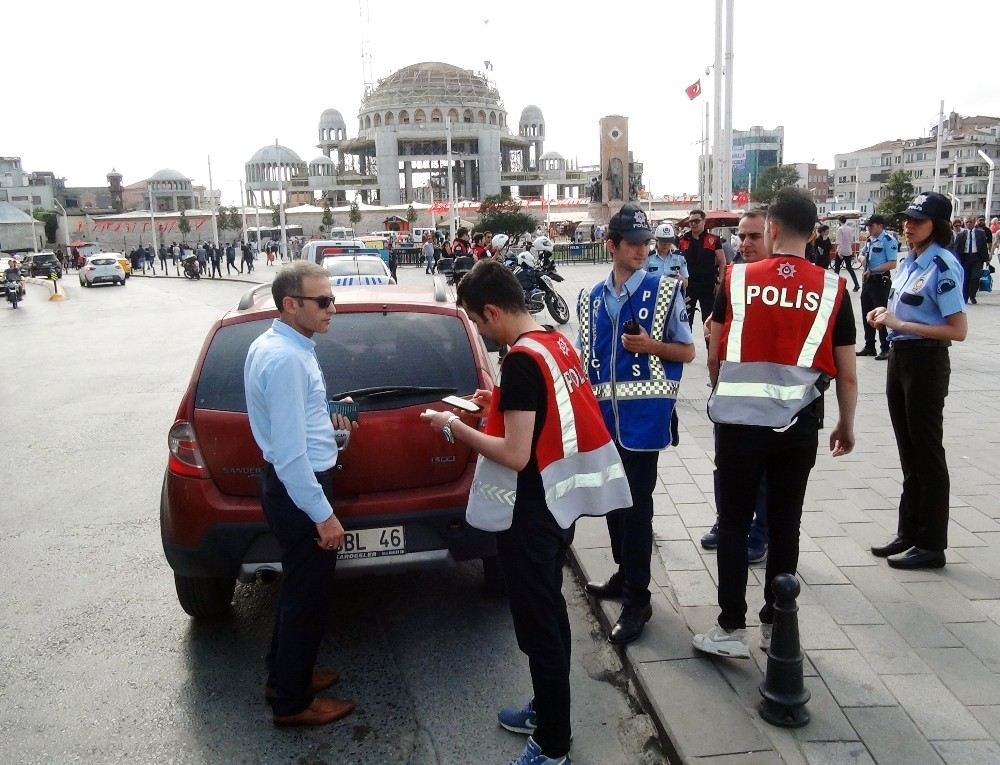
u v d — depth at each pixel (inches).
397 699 141.9
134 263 2410.2
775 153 5595.5
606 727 131.7
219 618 176.4
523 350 109.1
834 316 130.5
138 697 145.3
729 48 935.0
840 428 137.6
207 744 130.8
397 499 151.4
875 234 416.2
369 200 4940.9
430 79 4645.7
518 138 5049.2
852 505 211.0
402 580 192.2
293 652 131.6
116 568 203.9
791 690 120.1
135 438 339.0
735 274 135.3
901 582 166.1
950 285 161.3
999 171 4468.5
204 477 151.6
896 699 126.0
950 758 112.1
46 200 5388.8
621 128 2593.5
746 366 132.1
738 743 116.3
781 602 120.8
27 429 358.9
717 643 138.2
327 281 126.4
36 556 212.2
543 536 113.3
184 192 5457.7
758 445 132.0
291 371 121.6
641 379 148.9
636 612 151.1
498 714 136.3
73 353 607.5
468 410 117.6
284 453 120.6
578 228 2682.1
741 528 137.2
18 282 1154.0
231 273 1867.6
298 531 127.6
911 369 168.2
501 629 166.9
